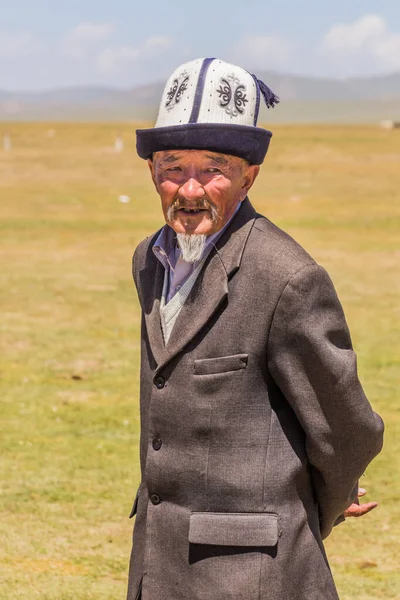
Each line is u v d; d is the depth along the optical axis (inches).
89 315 650.2
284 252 124.5
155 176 128.7
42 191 1531.7
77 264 868.6
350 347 129.3
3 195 1464.1
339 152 2549.2
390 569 276.7
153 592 128.2
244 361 124.3
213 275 126.6
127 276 810.2
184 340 126.0
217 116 123.3
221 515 124.9
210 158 124.3
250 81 126.9
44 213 1251.2
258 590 122.7
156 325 131.7
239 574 123.6
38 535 297.6
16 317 639.1
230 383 124.6
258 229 128.2
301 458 127.5
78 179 1753.2
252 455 125.0
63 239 1027.3
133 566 134.6
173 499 128.5
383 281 790.5
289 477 125.7
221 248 127.7
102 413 434.0
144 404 135.3
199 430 125.6
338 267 856.3
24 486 339.9
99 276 807.7
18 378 490.9
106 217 1220.5
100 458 373.1
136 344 571.5
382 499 331.9
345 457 127.0
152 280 137.0
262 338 123.8
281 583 123.7
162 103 128.2
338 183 1697.8
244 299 124.5
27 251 941.2
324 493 132.0
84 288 749.9
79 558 281.6
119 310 668.7
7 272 818.8
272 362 124.3
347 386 123.2
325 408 124.3
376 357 535.2
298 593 125.8
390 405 443.5
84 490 337.7
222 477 124.6
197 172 124.7
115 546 291.7
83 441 393.7
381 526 309.9
